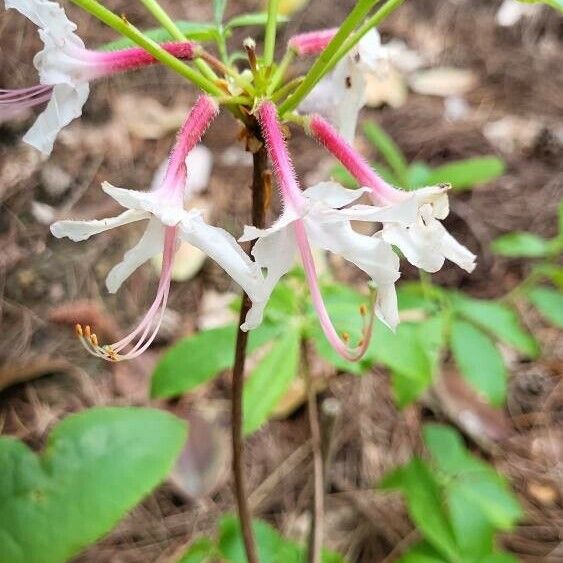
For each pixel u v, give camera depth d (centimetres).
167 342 24
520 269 27
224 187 29
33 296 25
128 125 32
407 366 14
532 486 22
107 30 34
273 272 9
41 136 10
